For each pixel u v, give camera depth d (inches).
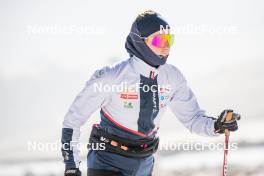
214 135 297.1
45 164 1366.9
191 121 303.1
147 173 292.8
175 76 292.0
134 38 279.3
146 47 276.5
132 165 281.9
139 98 279.4
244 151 924.0
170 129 2288.4
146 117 281.3
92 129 287.9
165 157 951.0
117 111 279.0
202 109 305.3
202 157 885.8
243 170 649.6
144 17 278.2
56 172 932.6
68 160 278.1
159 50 276.8
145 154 283.9
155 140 290.0
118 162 280.7
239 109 2893.7
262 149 916.0
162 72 286.7
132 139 280.5
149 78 280.5
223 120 291.6
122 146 279.7
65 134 278.8
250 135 1168.2
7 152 2498.8
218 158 853.8
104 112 281.9
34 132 3607.3
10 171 1209.4
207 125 297.4
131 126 280.1
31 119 5182.1
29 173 969.5
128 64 279.3
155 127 288.8
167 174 732.7
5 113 5393.7
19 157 1856.5
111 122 280.5
